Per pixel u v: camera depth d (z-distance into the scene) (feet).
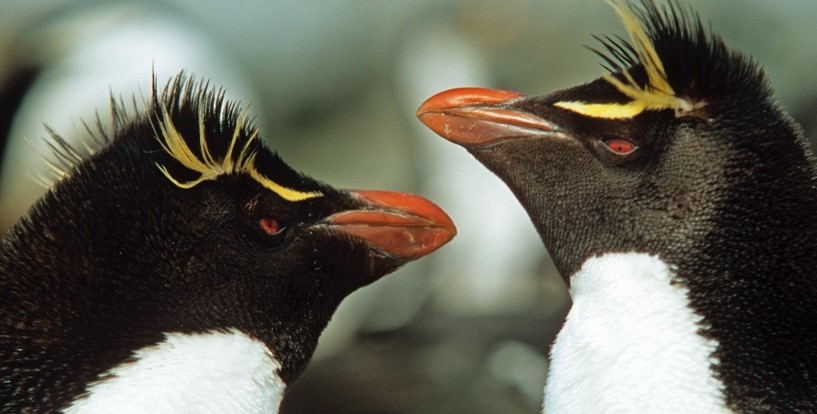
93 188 10.08
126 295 10.05
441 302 12.83
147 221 10.08
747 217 10.09
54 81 15.67
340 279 10.25
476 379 11.27
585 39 17.25
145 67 16.48
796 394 10.02
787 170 10.09
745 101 10.11
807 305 10.06
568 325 10.15
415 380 11.25
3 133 15.14
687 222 10.11
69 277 10.04
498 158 10.25
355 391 11.22
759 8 17.35
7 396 10.00
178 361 10.05
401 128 16.99
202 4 22.35
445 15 17.17
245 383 10.10
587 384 10.08
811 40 16.97
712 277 10.08
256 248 10.15
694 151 10.11
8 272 10.04
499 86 16.93
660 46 10.14
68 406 9.99
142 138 10.11
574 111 10.19
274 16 21.97
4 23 17.65
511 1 16.98
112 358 10.02
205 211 10.12
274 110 20.90
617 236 10.15
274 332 10.16
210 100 10.16
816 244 10.07
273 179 10.19
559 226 10.19
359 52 20.99
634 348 10.07
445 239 10.28
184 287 10.09
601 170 10.17
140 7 18.10
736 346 10.04
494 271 13.66
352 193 10.27
